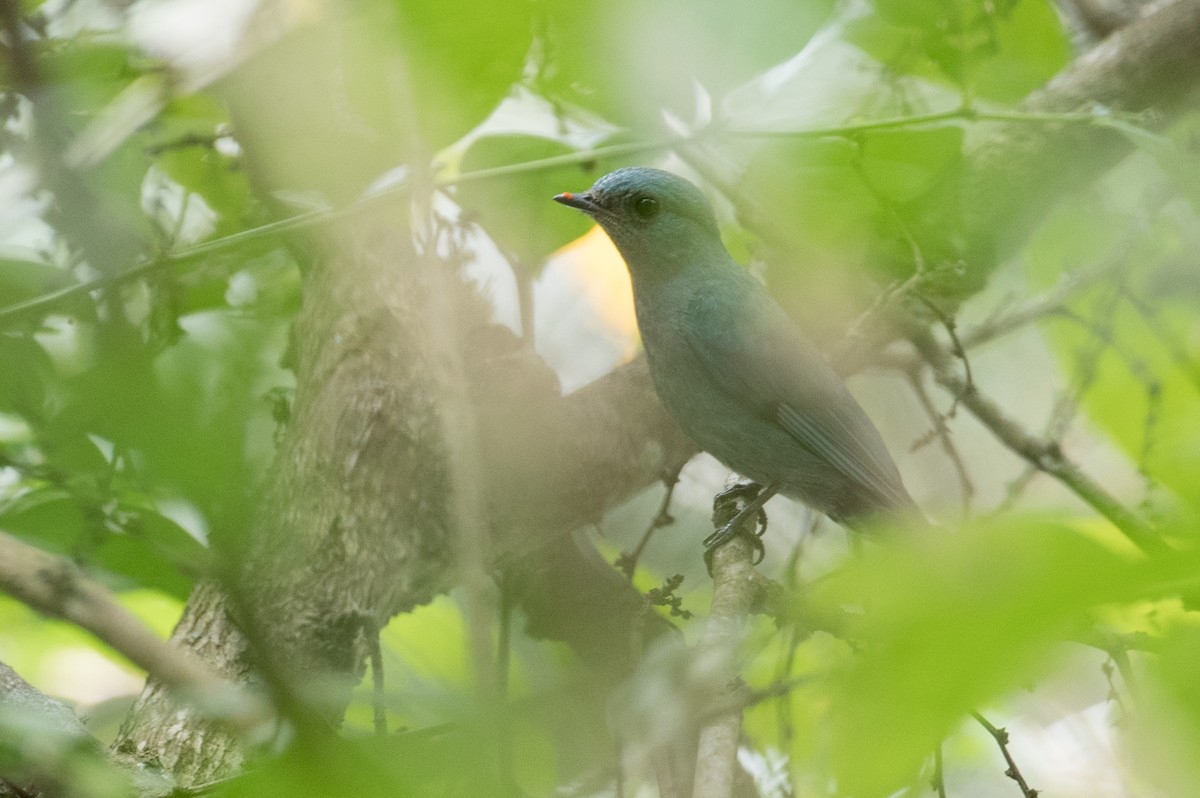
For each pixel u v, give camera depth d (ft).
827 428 34.47
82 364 19.81
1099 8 37.93
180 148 30.91
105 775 11.12
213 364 8.77
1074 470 30.53
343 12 20.70
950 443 32.37
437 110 20.24
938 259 30.30
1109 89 31.40
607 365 45.19
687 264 35.70
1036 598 6.16
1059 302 31.55
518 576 31.63
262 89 27.78
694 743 21.76
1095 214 31.83
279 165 28.60
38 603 12.23
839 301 34.45
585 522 30.68
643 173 36.14
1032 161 30.35
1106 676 16.62
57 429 17.61
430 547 27.78
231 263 28.96
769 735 28.37
